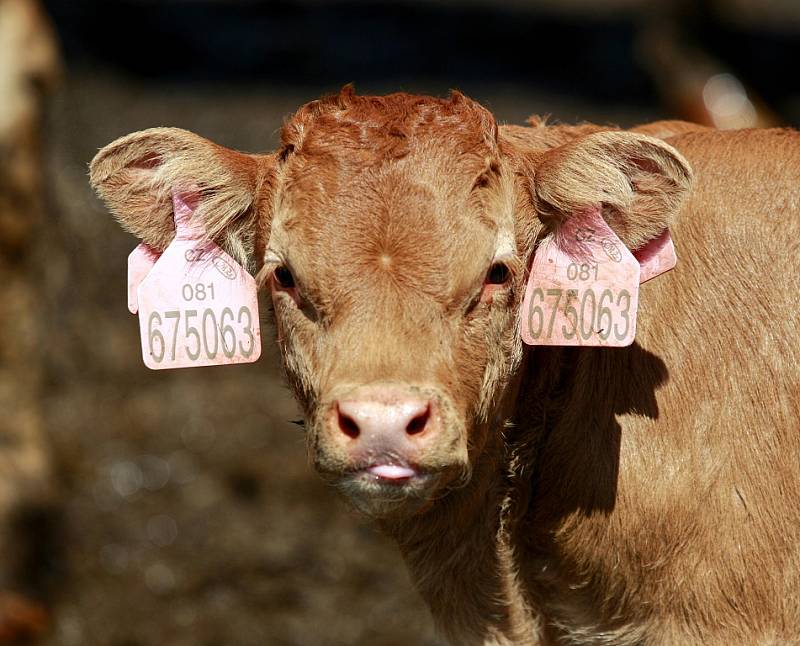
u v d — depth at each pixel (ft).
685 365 24.22
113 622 46.52
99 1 118.11
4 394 48.24
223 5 121.29
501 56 111.55
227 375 61.67
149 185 24.31
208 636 45.60
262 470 54.54
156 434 57.16
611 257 23.44
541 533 25.09
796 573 23.90
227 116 95.50
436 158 22.66
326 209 22.34
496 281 22.82
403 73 107.55
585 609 25.40
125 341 63.36
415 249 21.85
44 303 51.19
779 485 23.81
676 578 24.14
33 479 48.88
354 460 20.51
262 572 48.55
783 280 24.30
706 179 25.26
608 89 101.71
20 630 44.70
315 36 115.85
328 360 21.62
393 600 46.60
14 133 46.39
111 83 102.58
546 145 26.09
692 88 82.79
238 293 24.84
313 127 23.54
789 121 86.38
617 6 124.26
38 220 48.16
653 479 24.07
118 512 52.49
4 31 46.70
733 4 102.63
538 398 24.81
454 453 20.98
